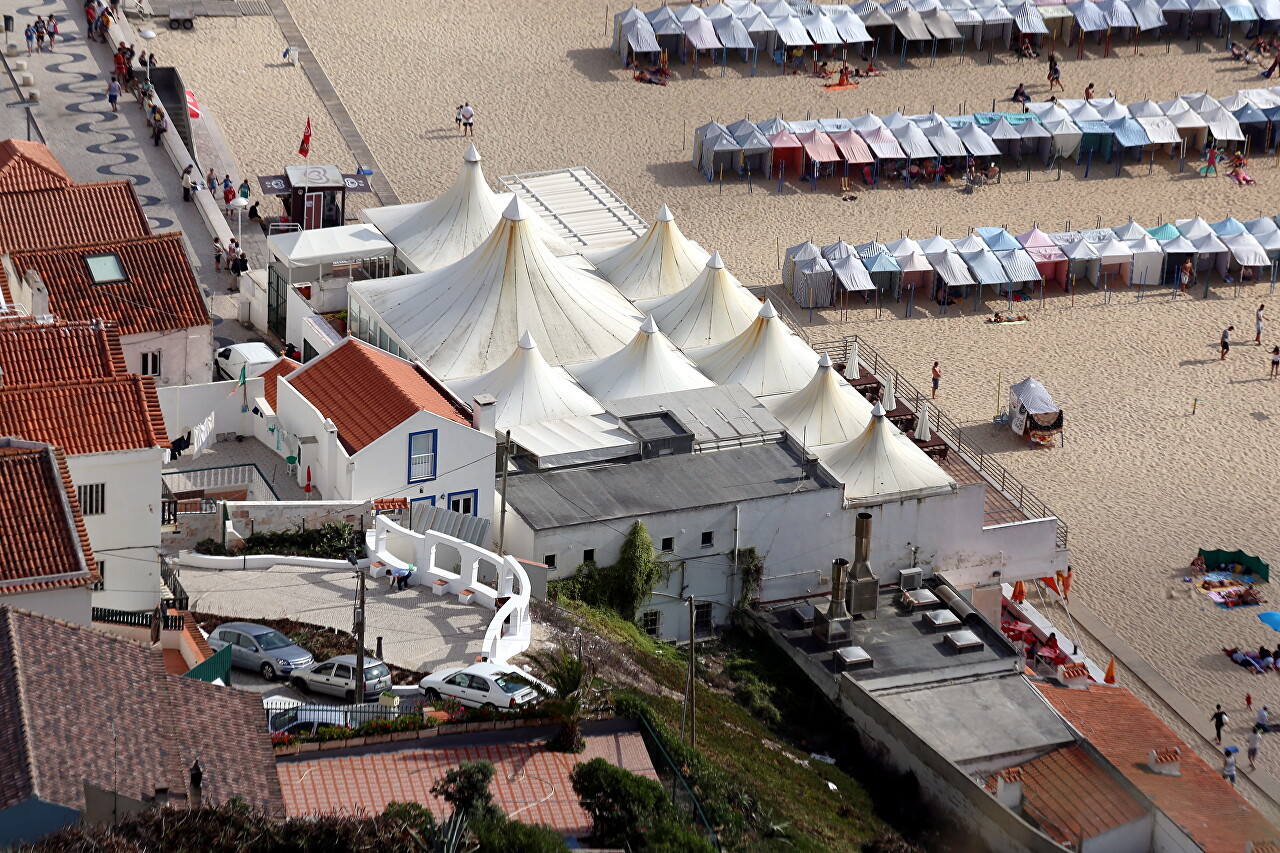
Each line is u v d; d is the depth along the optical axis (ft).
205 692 298.35
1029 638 493.77
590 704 336.70
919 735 426.92
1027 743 434.30
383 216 592.19
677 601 463.83
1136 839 415.03
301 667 360.69
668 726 358.84
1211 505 565.53
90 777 266.98
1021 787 422.82
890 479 488.44
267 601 397.19
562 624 410.11
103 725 279.49
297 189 620.08
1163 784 425.69
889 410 536.83
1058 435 596.29
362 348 465.47
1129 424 608.60
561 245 604.49
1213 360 654.94
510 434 481.87
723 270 564.71
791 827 354.54
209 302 588.50
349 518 428.56
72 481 374.43
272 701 347.56
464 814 284.00
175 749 282.36
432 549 410.93
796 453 488.85
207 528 418.10
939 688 450.71
